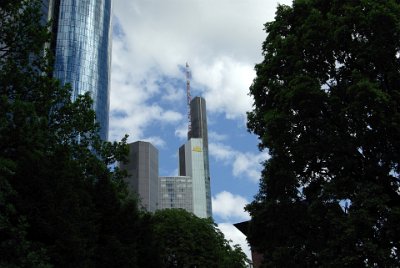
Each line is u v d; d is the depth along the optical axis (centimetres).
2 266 1486
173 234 5462
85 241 1916
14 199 1756
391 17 2014
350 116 2098
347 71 2266
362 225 1838
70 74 14425
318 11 2308
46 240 1788
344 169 2127
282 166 2333
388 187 2069
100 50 15600
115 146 3403
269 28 2678
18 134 2278
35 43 2758
